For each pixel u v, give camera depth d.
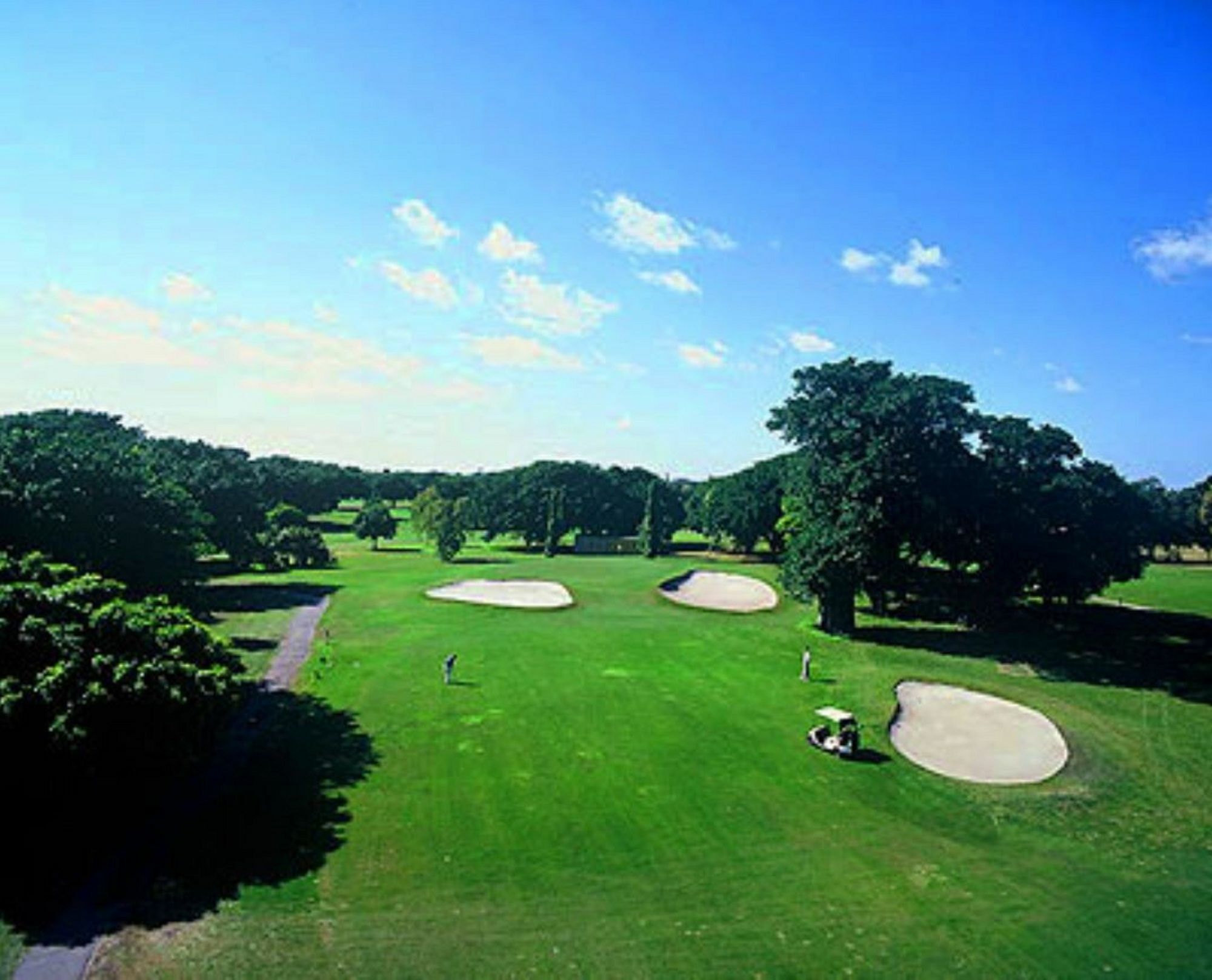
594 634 49.97
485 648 45.56
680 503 127.69
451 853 21.97
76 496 41.00
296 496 139.50
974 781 29.03
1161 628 59.38
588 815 24.48
